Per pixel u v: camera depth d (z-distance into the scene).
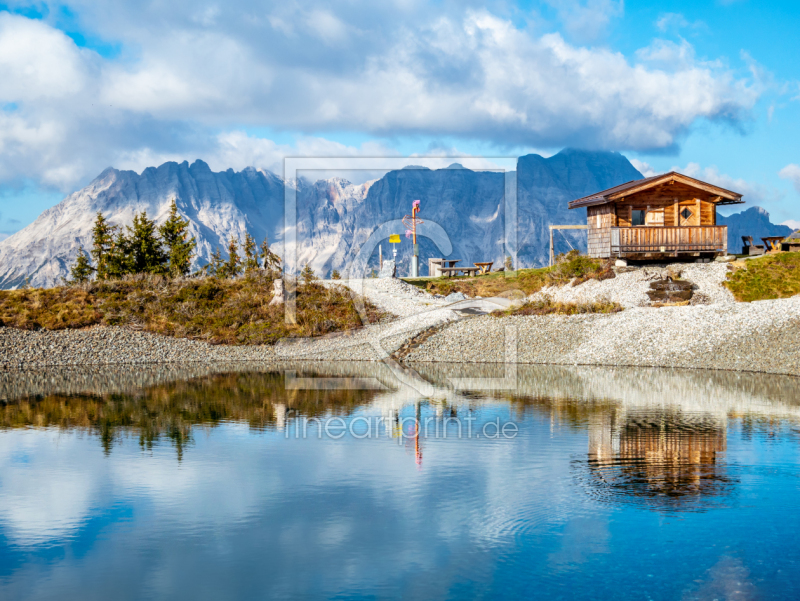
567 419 18.03
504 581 8.71
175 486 12.62
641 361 28.69
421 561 9.30
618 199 38.22
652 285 34.38
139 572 9.06
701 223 38.94
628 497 11.68
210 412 19.67
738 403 20.08
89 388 24.47
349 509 11.33
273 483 12.77
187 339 34.91
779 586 8.52
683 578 8.75
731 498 11.55
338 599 8.29
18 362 31.03
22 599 8.34
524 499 11.67
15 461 14.36
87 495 12.12
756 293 33.22
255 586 8.64
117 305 37.34
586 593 8.38
